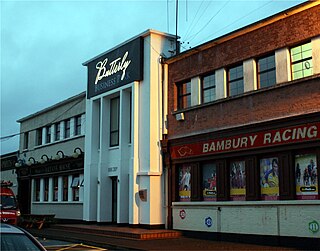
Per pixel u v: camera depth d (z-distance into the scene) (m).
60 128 31.55
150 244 17.44
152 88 22.17
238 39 18.88
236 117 18.47
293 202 15.91
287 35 16.88
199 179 20.00
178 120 21.31
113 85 24.38
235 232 17.98
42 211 32.44
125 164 23.44
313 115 15.58
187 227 20.22
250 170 17.72
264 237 16.84
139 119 22.61
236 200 18.34
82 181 27.80
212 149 19.34
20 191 36.28
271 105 17.11
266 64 17.88
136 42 22.98
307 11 16.31
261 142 17.30
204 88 20.61
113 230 20.86
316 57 15.88
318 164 15.35
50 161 31.44
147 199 21.48
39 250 7.32
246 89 18.25
